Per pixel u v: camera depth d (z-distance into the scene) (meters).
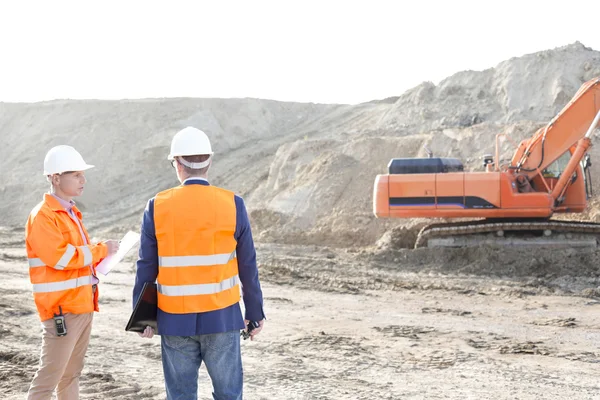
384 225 24.30
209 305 3.79
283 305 12.38
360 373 7.37
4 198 51.75
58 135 58.16
